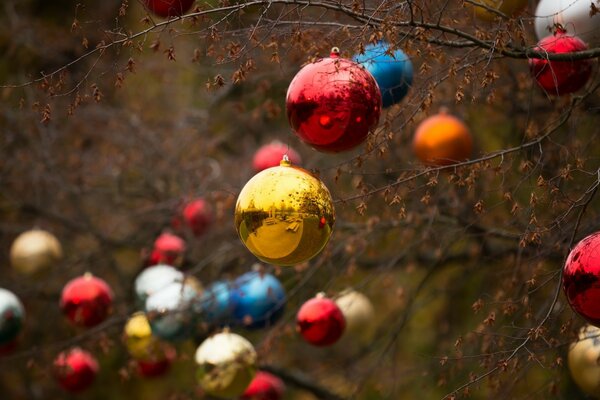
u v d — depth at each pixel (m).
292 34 5.66
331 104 4.93
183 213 9.03
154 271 7.99
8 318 7.78
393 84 5.81
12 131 10.55
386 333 9.73
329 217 5.02
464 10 6.31
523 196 7.86
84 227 10.41
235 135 11.06
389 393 8.48
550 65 5.59
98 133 10.58
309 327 6.70
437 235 8.17
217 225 9.31
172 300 7.51
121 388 12.53
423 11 5.89
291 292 7.69
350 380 9.59
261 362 7.95
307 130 5.05
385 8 5.57
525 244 5.70
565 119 5.99
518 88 7.74
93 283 7.86
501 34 5.48
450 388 8.45
